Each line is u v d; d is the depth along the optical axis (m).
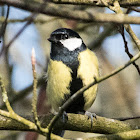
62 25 10.69
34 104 4.86
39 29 11.66
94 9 10.44
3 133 10.33
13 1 3.27
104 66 11.34
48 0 3.55
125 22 3.69
